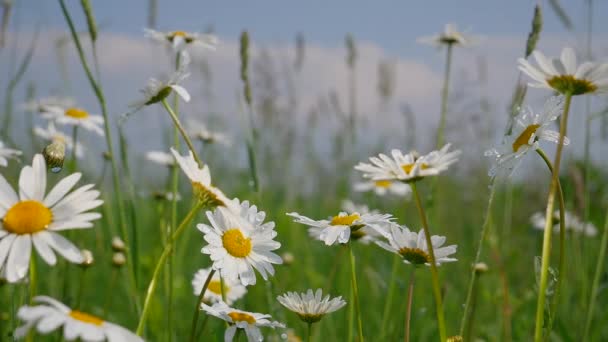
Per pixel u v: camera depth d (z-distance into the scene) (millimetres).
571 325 812
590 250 950
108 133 657
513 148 542
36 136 890
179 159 520
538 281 528
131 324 836
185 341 770
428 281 959
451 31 867
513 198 1192
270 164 1450
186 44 776
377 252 1039
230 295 686
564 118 502
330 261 1053
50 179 692
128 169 665
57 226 473
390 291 789
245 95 746
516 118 549
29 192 481
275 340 712
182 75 597
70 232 765
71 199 482
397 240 567
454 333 827
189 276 939
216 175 1288
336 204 1389
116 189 661
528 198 1183
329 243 567
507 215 908
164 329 747
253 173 740
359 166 532
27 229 471
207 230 557
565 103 503
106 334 440
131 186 666
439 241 565
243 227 531
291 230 1163
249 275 554
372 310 882
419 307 877
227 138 1292
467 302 598
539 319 495
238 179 1377
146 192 1070
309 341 583
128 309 864
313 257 1098
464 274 1015
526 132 540
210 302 677
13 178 681
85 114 894
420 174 519
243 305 736
